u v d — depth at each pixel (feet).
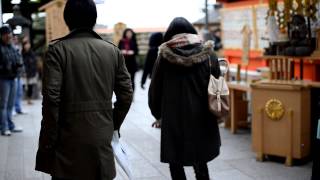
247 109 25.13
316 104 18.39
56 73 9.41
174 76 12.94
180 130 12.88
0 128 24.90
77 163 9.55
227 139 22.98
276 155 18.45
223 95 12.76
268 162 18.70
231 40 38.24
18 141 23.27
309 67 22.88
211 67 12.94
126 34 37.19
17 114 31.40
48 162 9.76
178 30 12.98
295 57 19.54
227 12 38.96
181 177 13.41
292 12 20.66
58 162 9.59
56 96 9.30
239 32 36.52
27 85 36.01
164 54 12.71
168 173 17.40
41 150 9.64
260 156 18.78
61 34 36.19
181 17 13.23
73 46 9.69
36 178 17.01
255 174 17.06
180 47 12.73
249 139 22.93
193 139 12.82
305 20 20.22
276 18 22.09
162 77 13.14
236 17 37.14
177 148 12.93
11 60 24.08
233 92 24.23
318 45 19.33
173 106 12.93
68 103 9.60
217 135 13.23
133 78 38.01
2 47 23.91
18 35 36.47
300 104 17.67
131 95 10.37
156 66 13.10
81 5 9.78
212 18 58.75
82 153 9.56
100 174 9.66
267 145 18.57
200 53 12.72
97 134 9.61
